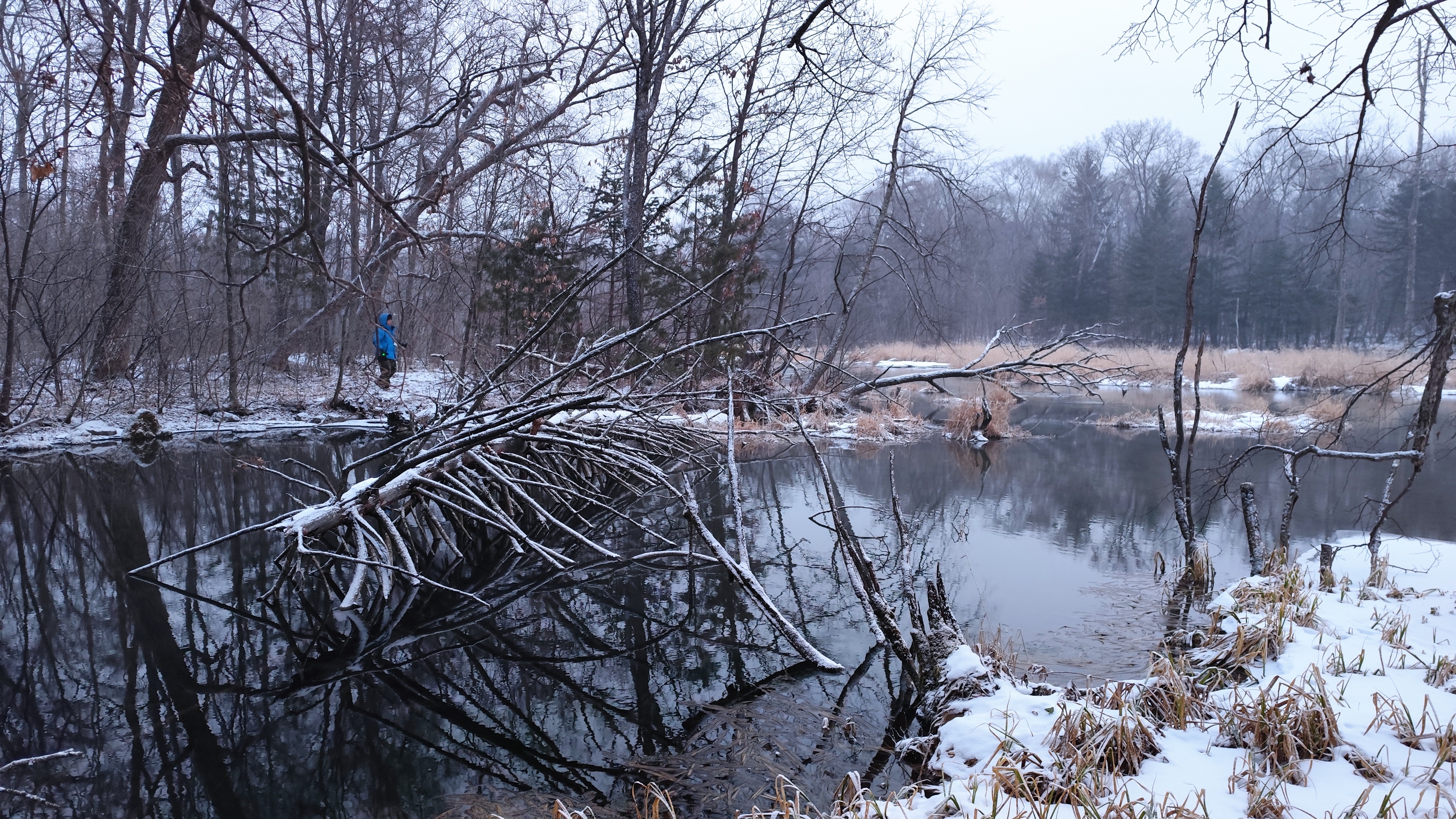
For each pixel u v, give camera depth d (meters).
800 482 10.84
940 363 30.70
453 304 18.44
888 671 4.70
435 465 6.62
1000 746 3.16
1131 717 3.28
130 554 7.40
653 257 16.08
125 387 16.27
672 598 6.15
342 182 6.14
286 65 5.73
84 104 5.36
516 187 16.92
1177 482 6.48
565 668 4.84
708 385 15.80
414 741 3.92
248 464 9.22
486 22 13.53
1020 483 10.73
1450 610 4.86
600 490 10.06
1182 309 43.09
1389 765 2.94
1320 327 38.84
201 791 3.50
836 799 3.04
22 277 13.34
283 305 18.72
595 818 3.14
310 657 5.04
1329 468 11.68
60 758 3.79
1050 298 49.31
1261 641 4.22
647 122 16.14
